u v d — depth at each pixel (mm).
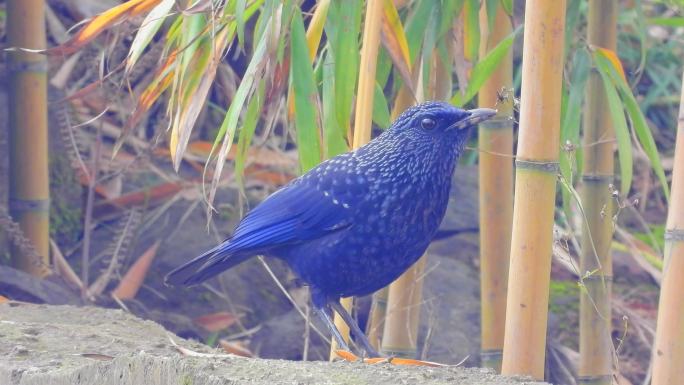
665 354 8148
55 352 8656
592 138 10852
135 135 16406
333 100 9711
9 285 12641
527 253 8258
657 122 18562
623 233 14430
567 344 14320
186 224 15336
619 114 9844
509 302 8359
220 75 12539
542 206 8211
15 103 13539
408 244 8828
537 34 8133
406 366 7641
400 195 8695
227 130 8898
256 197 15867
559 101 8188
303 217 8953
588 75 10195
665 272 8148
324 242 8914
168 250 15016
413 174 8703
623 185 9789
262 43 9031
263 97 9242
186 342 9570
